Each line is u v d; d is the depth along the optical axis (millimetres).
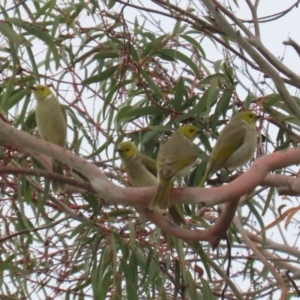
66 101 11539
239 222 11570
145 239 11266
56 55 9664
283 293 10906
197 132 8836
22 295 11336
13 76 9539
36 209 12141
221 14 8859
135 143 11125
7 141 8125
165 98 11156
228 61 10742
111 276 10539
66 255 11625
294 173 10602
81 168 7840
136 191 7766
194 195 7633
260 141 10641
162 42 10828
